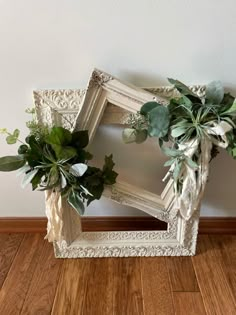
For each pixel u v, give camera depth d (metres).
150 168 1.42
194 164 1.14
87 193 1.22
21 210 1.54
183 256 1.44
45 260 1.44
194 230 1.40
